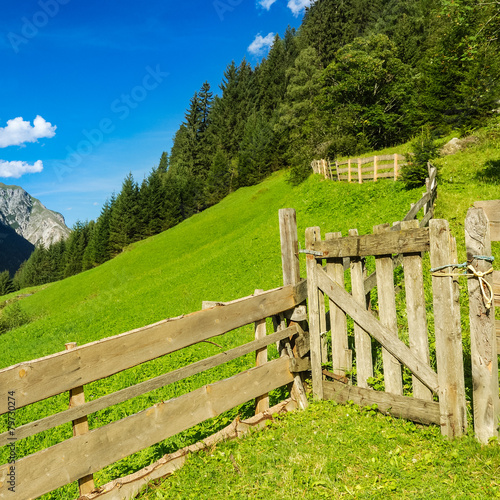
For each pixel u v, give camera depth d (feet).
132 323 56.65
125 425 11.44
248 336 32.01
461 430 12.26
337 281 16.42
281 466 12.36
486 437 11.68
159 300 66.95
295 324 17.02
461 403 12.19
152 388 11.99
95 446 10.80
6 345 73.67
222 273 65.36
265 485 11.49
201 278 69.26
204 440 14.02
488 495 9.76
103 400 10.98
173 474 12.68
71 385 10.42
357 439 13.08
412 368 13.58
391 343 14.26
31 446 21.70
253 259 65.00
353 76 125.80
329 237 16.31
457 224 37.52
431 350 18.21
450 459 11.35
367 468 11.63
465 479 10.51
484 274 11.32
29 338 73.92
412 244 13.20
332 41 219.20
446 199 45.42
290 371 16.65
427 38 170.60
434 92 99.60
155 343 12.25
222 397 13.96
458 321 12.16
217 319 13.94
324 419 14.97
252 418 15.25
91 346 10.85
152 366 30.17
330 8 223.30
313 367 16.78
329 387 16.42
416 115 112.47
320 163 104.99
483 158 57.52
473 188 47.24
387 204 57.82
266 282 49.78
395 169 67.56
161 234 201.16
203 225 160.04
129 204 263.29
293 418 15.38
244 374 14.76
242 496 11.17
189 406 13.00
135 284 107.04
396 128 122.83
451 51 50.06
